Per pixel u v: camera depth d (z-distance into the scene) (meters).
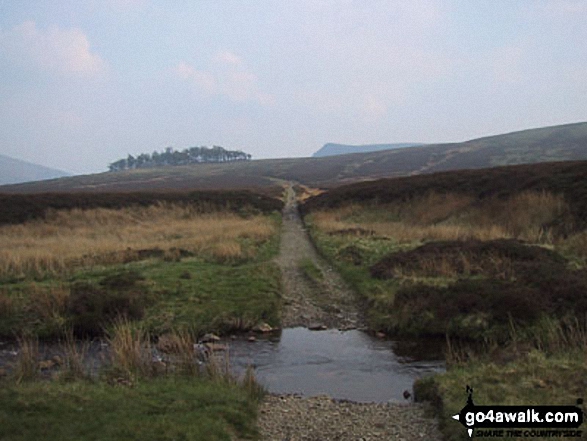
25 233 32.66
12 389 8.25
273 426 8.04
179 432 6.97
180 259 22.88
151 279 18.05
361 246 25.06
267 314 15.53
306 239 32.66
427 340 13.50
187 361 10.32
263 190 68.75
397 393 9.98
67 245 26.03
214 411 7.90
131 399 8.15
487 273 16.88
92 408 7.68
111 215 40.31
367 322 15.27
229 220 41.28
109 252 23.17
